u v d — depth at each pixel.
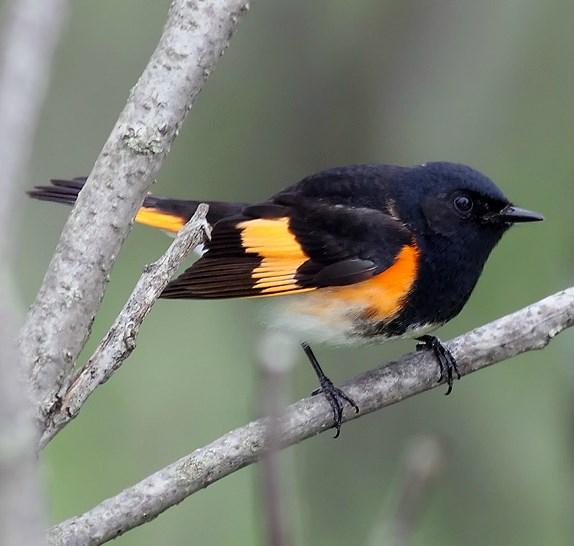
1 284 2.73
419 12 11.81
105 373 5.02
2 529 2.64
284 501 3.37
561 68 11.48
